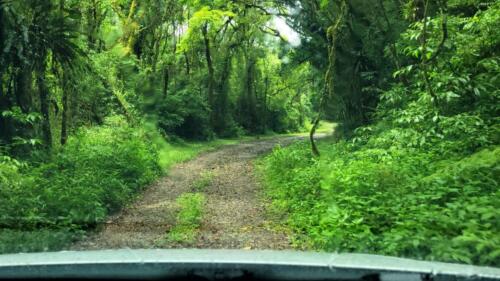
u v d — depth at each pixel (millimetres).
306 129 55688
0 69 11047
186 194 12523
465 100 10383
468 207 5961
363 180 8547
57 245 6820
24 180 9117
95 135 16562
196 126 33031
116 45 23891
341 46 17406
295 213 9172
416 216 6363
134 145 16203
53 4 11500
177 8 29625
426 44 10258
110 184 11016
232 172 17859
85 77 15023
